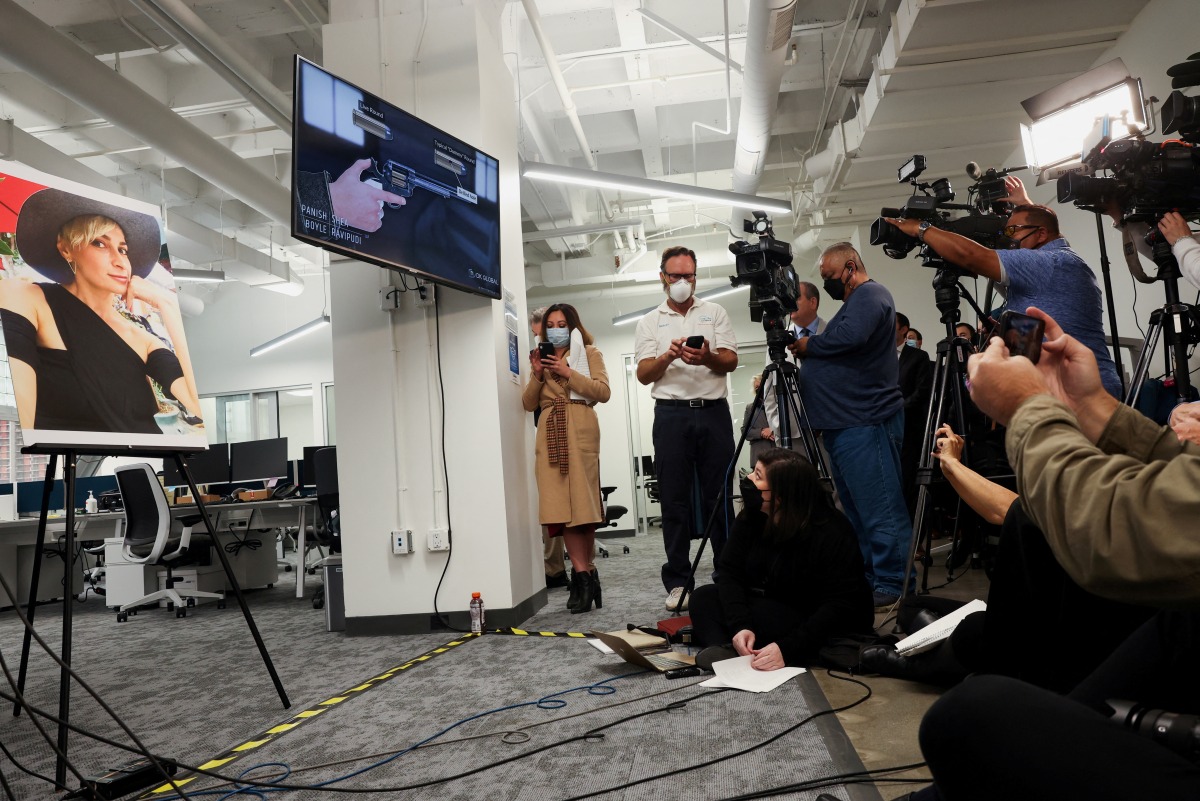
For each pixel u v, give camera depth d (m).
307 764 1.72
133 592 5.36
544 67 6.14
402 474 3.51
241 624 4.30
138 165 7.64
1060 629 1.09
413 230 3.18
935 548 4.51
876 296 2.95
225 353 11.30
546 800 1.39
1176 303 2.47
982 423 2.84
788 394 2.92
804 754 1.49
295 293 10.14
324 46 3.79
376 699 2.26
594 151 7.70
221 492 6.82
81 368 1.92
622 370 10.68
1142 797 0.53
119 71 5.82
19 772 1.85
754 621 2.28
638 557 6.45
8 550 6.20
